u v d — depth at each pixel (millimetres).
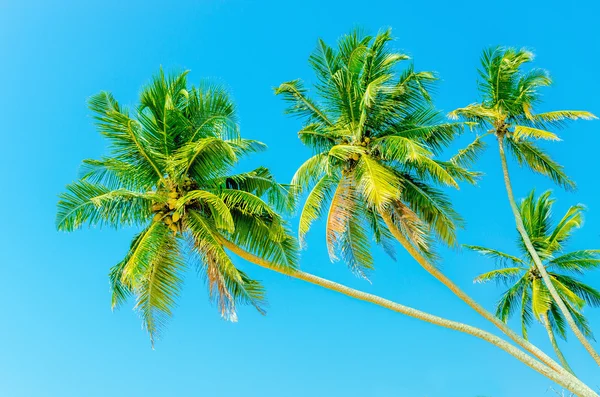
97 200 12102
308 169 14859
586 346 16875
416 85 15000
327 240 14188
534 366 14273
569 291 20594
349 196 14594
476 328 14898
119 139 13609
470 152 20188
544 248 21219
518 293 22125
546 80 18078
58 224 12641
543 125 18500
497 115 18891
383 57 15539
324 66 16047
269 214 14445
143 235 13875
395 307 14859
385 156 14633
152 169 14086
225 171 14125
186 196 13367
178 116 13930
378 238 16516
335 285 14719
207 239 13062
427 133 14883
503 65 18344
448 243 15109
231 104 14766
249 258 14430
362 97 15047
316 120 16219
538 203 22391
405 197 15609
